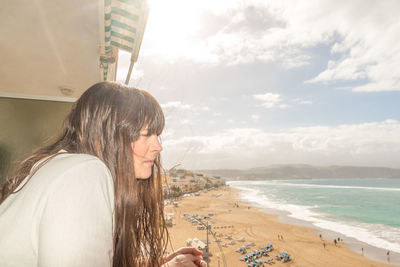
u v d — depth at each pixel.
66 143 0.60
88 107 0.61
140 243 0.75
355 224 50.19
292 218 54.12
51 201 0.41
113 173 0.57
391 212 63.34
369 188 139.50
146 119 0.62
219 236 36.97
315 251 32.06
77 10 1.90
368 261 28.75
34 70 2.98
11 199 0.53
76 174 0.45
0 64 2.81
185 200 69.56
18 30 2.16
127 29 2.18
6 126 3.56
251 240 36.19
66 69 2.96
